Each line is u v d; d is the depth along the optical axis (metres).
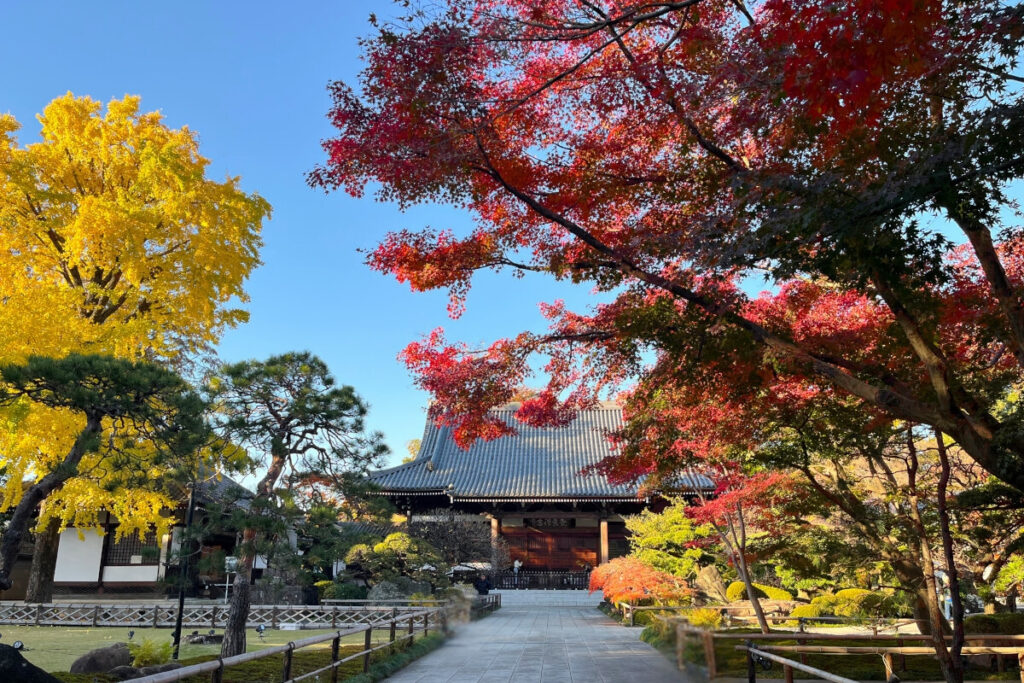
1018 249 7.58
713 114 7.02
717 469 13.35
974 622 13.11
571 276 8.13
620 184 7.88
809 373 7.04
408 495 35.00
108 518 30.52
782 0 4.79
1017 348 6.57
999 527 11.00
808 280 8.86
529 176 7.86
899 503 10.63
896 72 5.09
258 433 12.24
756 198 5.64
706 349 7.05
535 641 16.48
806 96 4.88
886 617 14.38
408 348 9.57
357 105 6.90
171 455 11.37
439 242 8.52
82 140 17.08
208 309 17.27
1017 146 4.76
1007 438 5.62
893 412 6.38
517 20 6.59
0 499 17.94
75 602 24.73
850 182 5.67
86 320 14.56
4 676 6.66
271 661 12.73
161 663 11.66
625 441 10.76
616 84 7.70
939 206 5.15
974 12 4.78
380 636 17.17
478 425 9.55
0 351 13.14
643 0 7.14
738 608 19.39
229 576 29.84
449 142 6.87
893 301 6.16
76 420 13.63
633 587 21.62
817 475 11.93
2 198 15.73
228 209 16.92
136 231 15.45
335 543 13.01
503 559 34.47
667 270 6.95
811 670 6.09
